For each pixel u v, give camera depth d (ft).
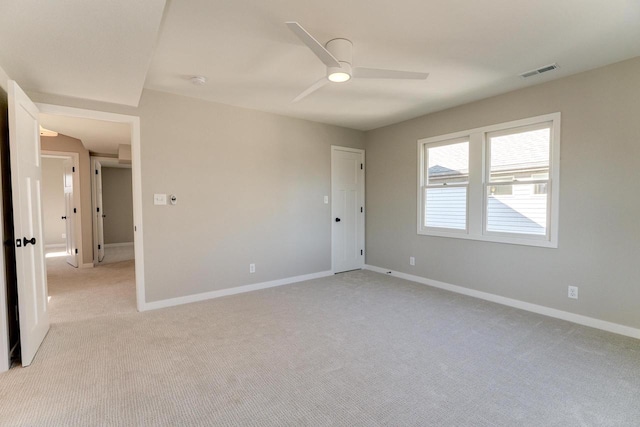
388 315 10.88
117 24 5.92
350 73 7.85
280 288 14.26
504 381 6.97
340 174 17.06
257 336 9.25
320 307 11.71
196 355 8.11
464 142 13.37
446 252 14.02
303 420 5.75
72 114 10.12
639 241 9.03
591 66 9.55
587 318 10.00
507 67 9.58
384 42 8.05
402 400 6.32
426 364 7.68
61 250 25.26
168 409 6.03
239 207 13.58
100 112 10.58
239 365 7.63
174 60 9.01
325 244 16.53
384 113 14.47
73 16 5.62
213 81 10.64
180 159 12.10
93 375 7.17
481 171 12.63
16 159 7.32
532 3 6.46
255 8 6.50
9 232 8.19
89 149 19.86
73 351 8.32
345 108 13.70
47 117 12.82
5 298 7.44
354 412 5.97
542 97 10.83
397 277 16.22
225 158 13.16
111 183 28.07
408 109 13.88
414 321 10.35
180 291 12.20
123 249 26.11
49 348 8.48
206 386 6.77
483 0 6.34
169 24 7.11
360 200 17.99
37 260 8.69
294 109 13.88
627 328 9.25
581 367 7.50
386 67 9.57
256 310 11.42
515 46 8.30
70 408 6.04
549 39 7.95
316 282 15.28
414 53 8.67
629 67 9.07
